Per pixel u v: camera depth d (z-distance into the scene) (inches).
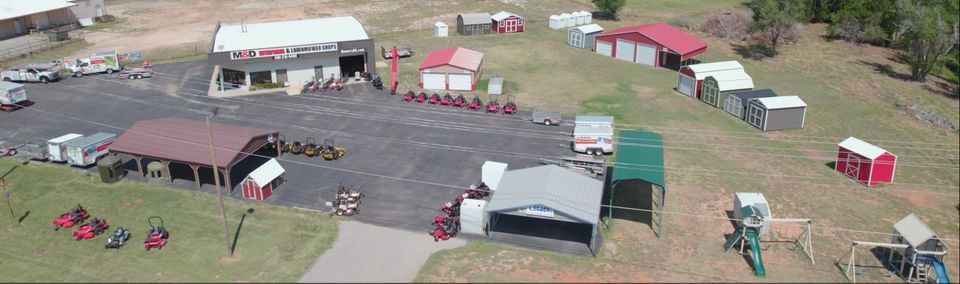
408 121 2511.1
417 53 3533.5
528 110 2667.3
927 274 1572.3
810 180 2117.4
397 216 1807.3
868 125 2674.7
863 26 3954.2
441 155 2194.9
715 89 2755.9
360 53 2984.7
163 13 4498.0
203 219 1803.6
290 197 1915.6
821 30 4252.0
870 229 1825.8
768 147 2380.7
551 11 4606.3
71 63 3083.2
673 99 2869.1
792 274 1578.5
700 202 1941.4
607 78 3152.1
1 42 3659.0
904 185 2114.9
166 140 2033.7
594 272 1552.7
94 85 2942.9
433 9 4613.7
